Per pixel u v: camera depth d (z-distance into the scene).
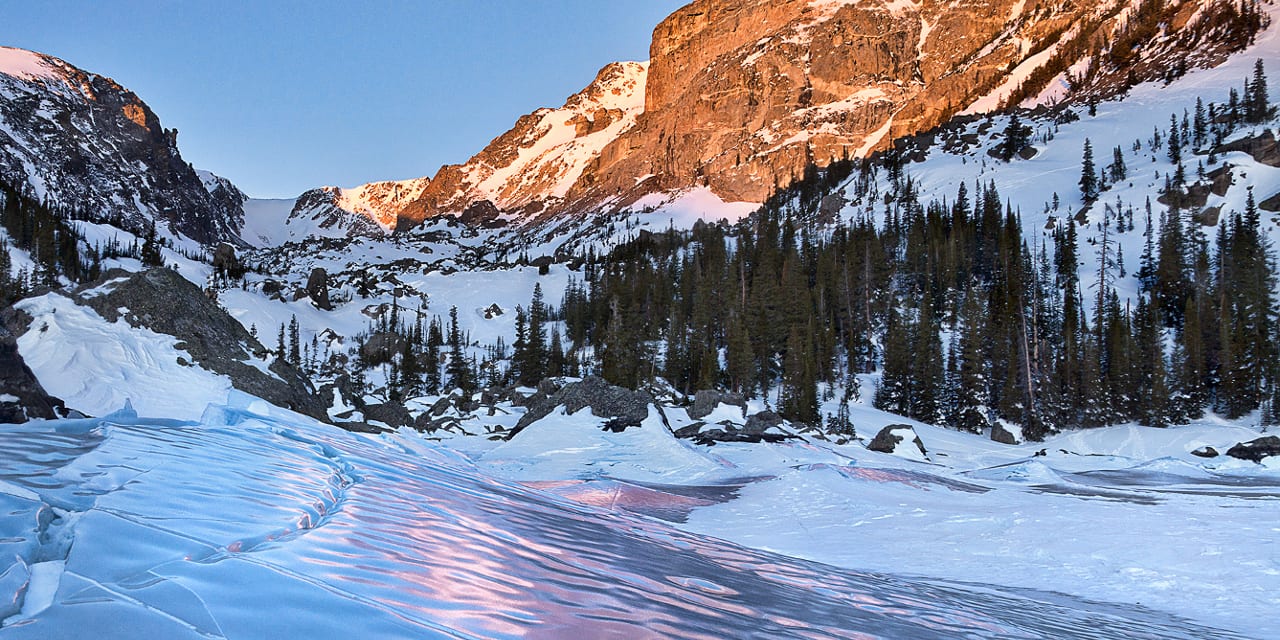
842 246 106.50
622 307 98.19
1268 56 154.00
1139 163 129.25
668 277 111.88
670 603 3.96
